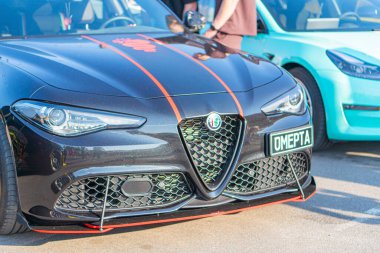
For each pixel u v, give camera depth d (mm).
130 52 3609
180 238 3363
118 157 3021
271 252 3193
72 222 3053
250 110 3301
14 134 3078
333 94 4848
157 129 3084
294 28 5484
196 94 3250
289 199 3438
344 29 5449
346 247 3254
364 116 4785
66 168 2982
